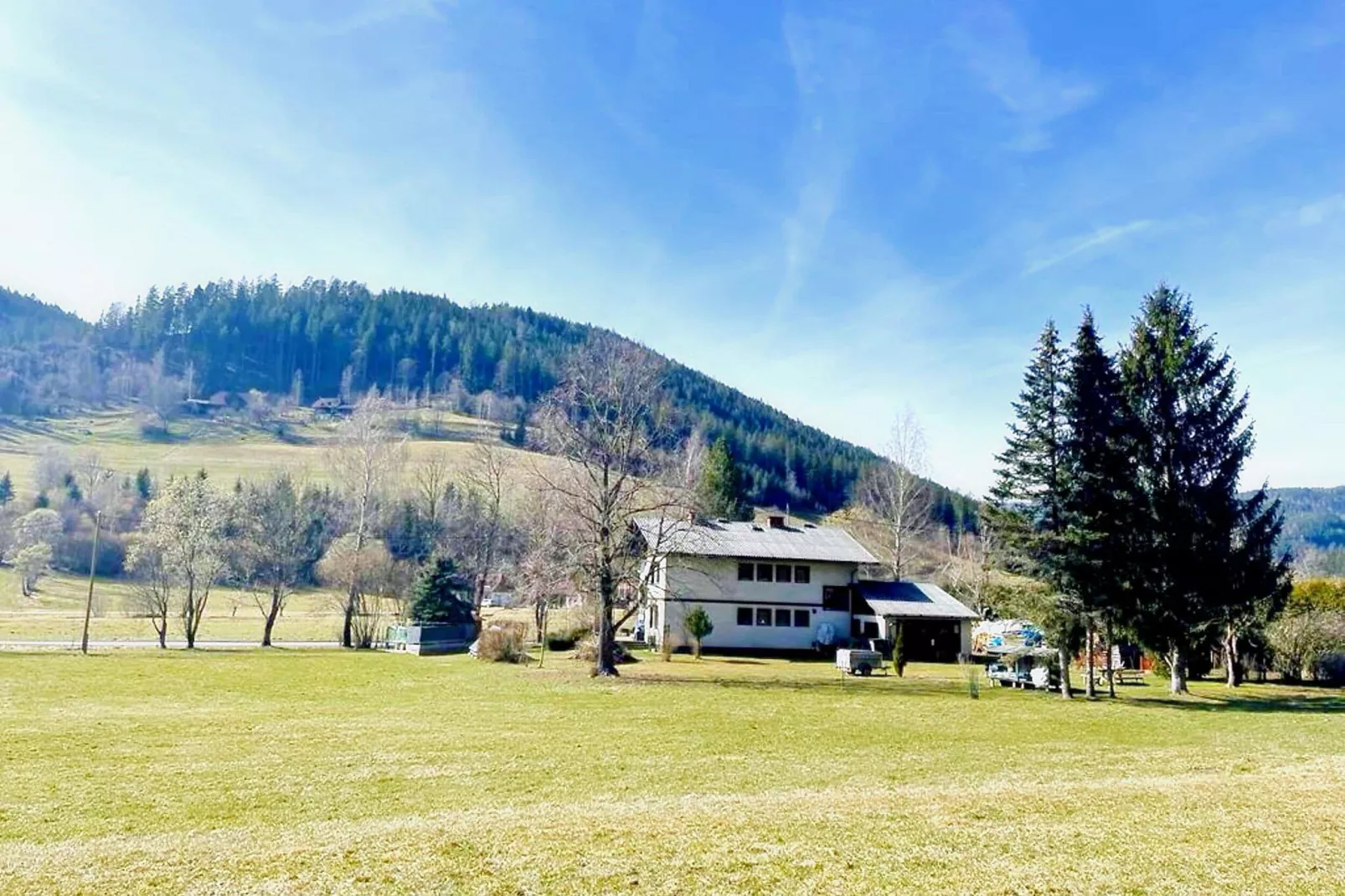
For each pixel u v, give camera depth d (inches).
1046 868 311.1
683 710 933.2
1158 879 298.7
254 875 305.1
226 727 767.7
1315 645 1508.4
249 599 3058.6
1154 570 1226.6
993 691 1269.7
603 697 1055.0
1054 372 1232.8
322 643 2110.0
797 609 1887.3
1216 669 1678.2
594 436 1376.7
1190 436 1289.4
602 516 1348.4
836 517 2997.0
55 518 3245.6
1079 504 1194.0
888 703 1065.5
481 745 679.7
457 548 2443.4
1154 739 772.6
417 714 872.9
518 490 2400.3
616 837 355.9
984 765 615.8
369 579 2148.1
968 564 2551.7
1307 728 861.8
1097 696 1208.8
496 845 343.0
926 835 356.8
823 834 358.6
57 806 462.9
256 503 2231.8
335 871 309.0
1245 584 1235.2
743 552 1851.6
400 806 463.8
